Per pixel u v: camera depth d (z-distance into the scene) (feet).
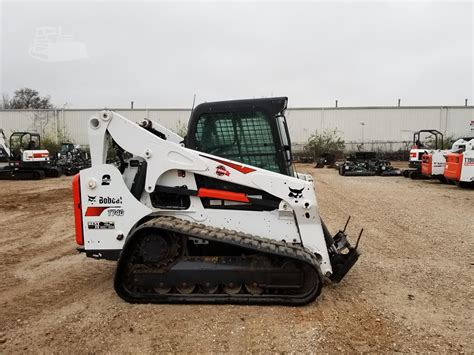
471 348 11.34
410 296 15.17
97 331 12.35
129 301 14.37
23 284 16.92
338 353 11.02
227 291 14.34
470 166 48.93
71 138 130.11
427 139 128.26
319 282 13.88
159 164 15.14
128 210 15.12
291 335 11.98
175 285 14.10
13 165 64.18
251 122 15.62
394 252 21.30
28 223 30.42
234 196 15.16
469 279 17.08
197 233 13.91
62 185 56.18
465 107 130.52
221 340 11.68
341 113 134.41
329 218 30.89
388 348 11.31
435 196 43.19
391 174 71.05
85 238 15.31
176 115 132.05
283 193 14.78
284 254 13.53
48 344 11.62
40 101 164.66
